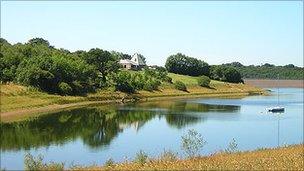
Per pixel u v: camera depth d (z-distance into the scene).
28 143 54.91
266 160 38.31
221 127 78.88
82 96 127.69
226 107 123.94
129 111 104.81
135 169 34.16
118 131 69.81
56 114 91.62
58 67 124.62
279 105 137.25
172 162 36.94
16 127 69.12
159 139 62.00
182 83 186.12
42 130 67.12
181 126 78.50
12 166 40.16
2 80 117.56
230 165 35.22
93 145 55.22
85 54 161.25
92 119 85.50
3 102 92.50
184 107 120.44
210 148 55.56
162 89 174.62
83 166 37.75
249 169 34.09
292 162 37.94
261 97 187.12
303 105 139.75
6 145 52.88
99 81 145.12
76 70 133.50
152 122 83.62
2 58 128.62
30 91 110.62
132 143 57.94
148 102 138.25
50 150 50.59
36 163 36.06
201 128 76.50
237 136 68.00
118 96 142.00
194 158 40.12
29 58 134.25
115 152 50.72
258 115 103.38
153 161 37.72
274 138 67.38
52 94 118.00
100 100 131.12
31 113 90.31
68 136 62.16
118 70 163.38
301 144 55.19
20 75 117.38
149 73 188.88
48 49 175.12
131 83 155.75
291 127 82.12
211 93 194.88
